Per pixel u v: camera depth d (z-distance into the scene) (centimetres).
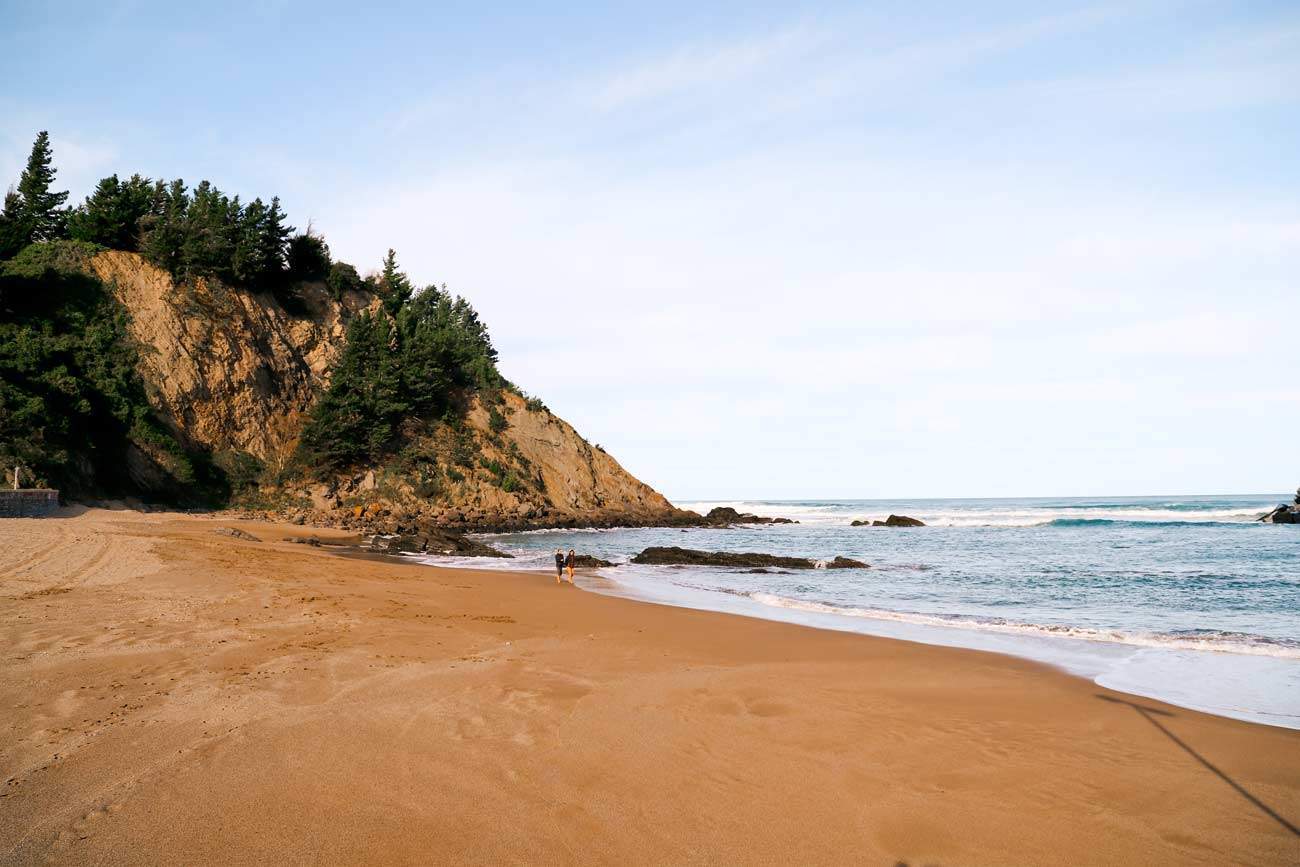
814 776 710
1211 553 3631
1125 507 10012
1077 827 618
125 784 604
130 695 829
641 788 662
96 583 1568
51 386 4325
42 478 3841
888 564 3375
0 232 5306
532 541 5250
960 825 616
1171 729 880
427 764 687
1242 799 680
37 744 677
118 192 5962
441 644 1223
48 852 497
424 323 7881
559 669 1091
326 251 7519
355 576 2142
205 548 2339
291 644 1130
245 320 6191
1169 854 576
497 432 7331
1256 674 1201
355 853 521
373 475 6191
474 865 515
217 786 612
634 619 1670
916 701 994
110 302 5362
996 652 1363
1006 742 827
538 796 632
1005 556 3753
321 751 700
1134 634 1534
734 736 817
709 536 5906
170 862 495
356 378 6438
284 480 5738
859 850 568
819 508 12962
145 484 4822
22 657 955
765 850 561
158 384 5306
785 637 1472
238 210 6406
